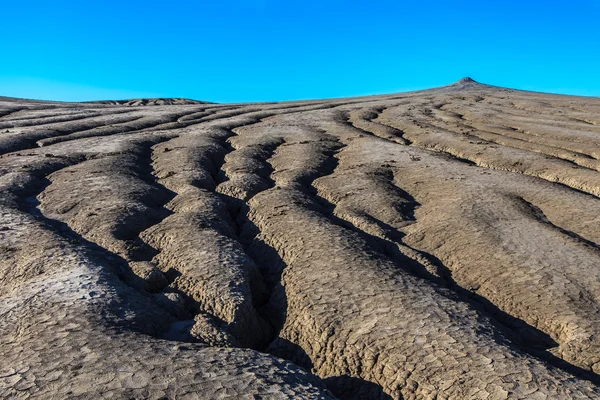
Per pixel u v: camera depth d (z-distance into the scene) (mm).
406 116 77688
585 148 47906
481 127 64312
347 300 17359
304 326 16641
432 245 24266
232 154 45719
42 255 19656
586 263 20266
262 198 31031
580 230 25172
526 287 18781
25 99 119750
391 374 13594
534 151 48625
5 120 65125
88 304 15062
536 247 22141
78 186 31281
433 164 40156
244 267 19984
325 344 15516
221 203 29516
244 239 26469
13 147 45125
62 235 22906
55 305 15016
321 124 66500
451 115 80062
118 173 35125
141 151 44906
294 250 22547
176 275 20031
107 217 25297
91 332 13344
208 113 84062
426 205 30609
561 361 14609
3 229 22891
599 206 27891
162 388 10922
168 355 12477
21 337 13281
